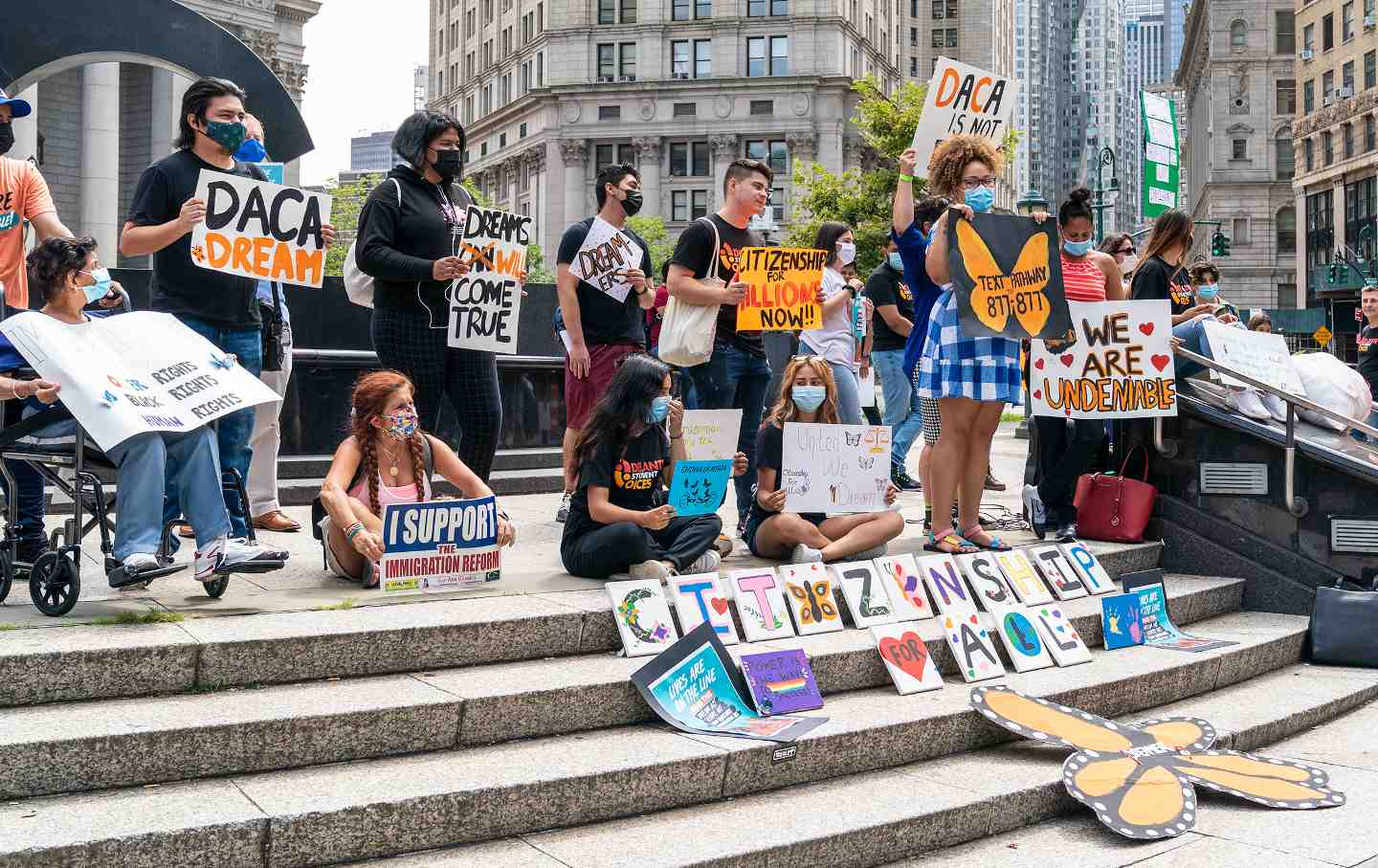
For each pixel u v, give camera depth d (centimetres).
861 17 6762
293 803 347
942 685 522
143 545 444
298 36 4484
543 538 694
